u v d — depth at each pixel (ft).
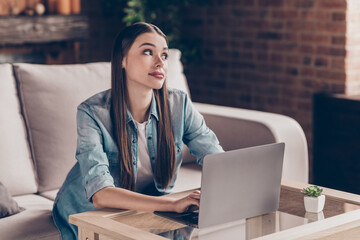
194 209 5.88
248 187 5.75
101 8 16.78
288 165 9.11
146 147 6.77
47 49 16.30
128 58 6.38
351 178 12.95
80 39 15.99
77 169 7.08
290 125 9.19
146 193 6.93
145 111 6.70
